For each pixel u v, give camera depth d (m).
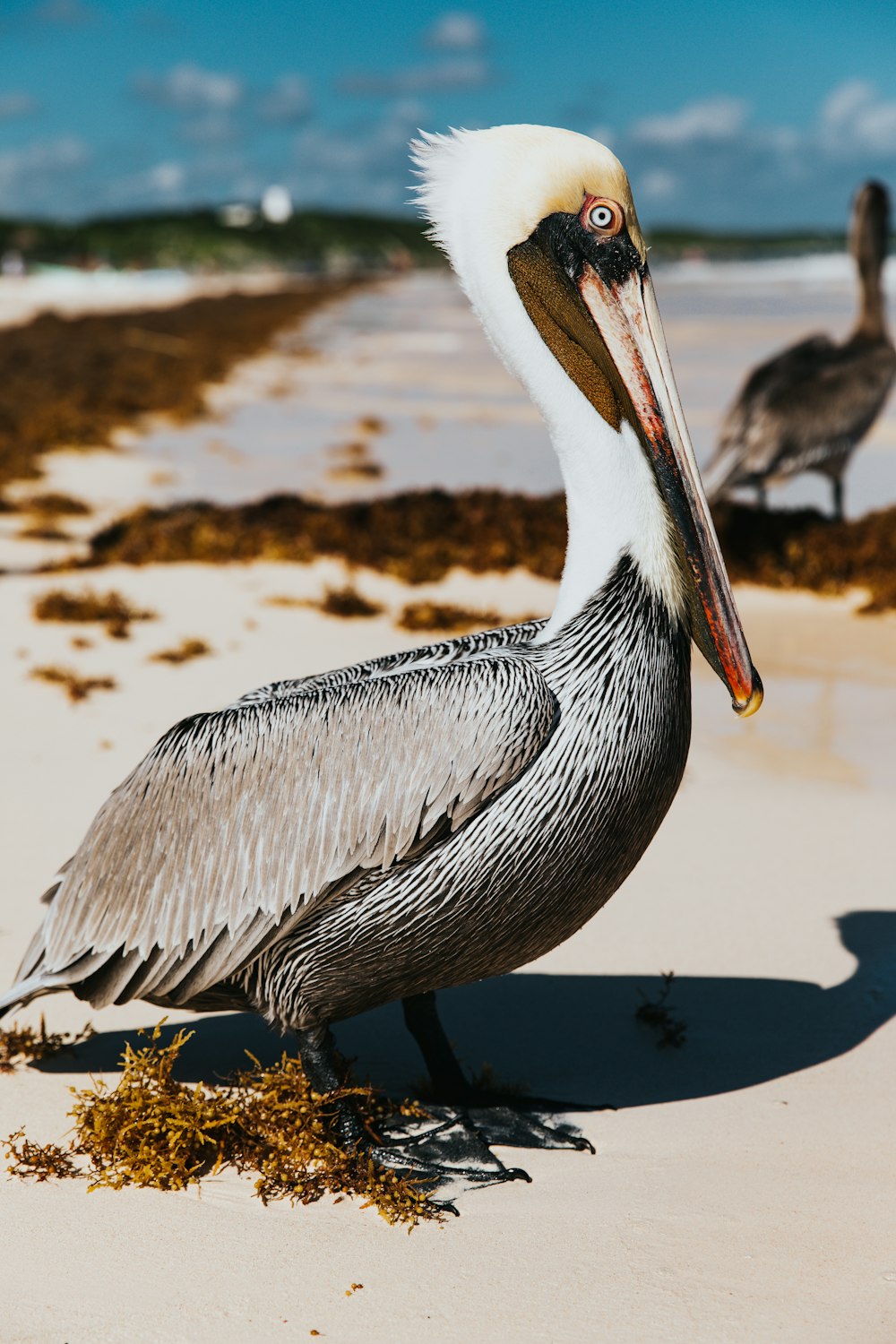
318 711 3.64
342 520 13.48
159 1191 3.66
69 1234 3.44
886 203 12.87
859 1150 3.86
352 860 3.54
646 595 3.71
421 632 10.16
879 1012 4.75
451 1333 3.04
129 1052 3.93
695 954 5.21
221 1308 3.13
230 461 20.89
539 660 3.69
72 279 110.56
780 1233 3.45
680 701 3.79
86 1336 3.02
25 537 14.07
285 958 3.69
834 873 5.95
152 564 12.49
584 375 3.77
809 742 7.81
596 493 3.75
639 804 3.69
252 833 3.62
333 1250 3.39
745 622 10.82
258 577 11.96
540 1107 4.15
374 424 24.16
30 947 3.98
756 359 35.94
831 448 12.84
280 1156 3.71
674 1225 3.50
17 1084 4.23
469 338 48.50
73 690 8.35
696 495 3.72
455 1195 3.67
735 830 6.46
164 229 147.88
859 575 11.95
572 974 5.10
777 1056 4.46
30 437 21.69
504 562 12.42
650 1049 4.54
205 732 3.75
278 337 50.16
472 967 3.76
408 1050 4.57
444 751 3.51
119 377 32.72
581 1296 3.18
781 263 175.38
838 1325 3.05
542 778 3.54
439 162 3.87
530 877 3.60
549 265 3.76
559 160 3.72
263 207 165.62
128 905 3.74
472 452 21.64
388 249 169.25
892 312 41.06
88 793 6.85
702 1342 3.00
